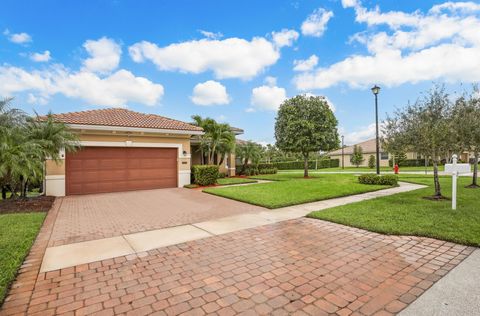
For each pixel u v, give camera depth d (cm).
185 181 1500
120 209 869
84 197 1147
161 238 549
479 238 480
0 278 354
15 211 824
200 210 832
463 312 275
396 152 945
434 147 852
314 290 328
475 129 905
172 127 1443
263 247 486
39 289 339
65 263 421
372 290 326
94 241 534
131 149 1362
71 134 1080
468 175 1933
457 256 425
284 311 285
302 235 555
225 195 1072
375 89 1395
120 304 302
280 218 709
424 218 634
